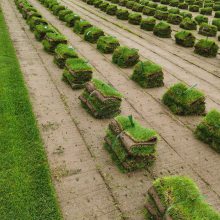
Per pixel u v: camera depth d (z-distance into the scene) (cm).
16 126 1006
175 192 638
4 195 740
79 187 796
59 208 729
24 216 691
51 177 821
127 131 848
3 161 848
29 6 2498
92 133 1022
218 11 3291
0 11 2666
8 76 1353
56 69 1516
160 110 1209
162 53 1931
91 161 891
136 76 1428
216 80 1557
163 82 1452
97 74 1507
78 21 2234
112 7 2978
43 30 1895
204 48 1903
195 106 1173
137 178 838
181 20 2772
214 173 885
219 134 972
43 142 959
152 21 2448
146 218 696
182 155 952
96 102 1102
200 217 589
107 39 1839
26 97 1193
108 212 730
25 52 1720
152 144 843
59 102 1203
